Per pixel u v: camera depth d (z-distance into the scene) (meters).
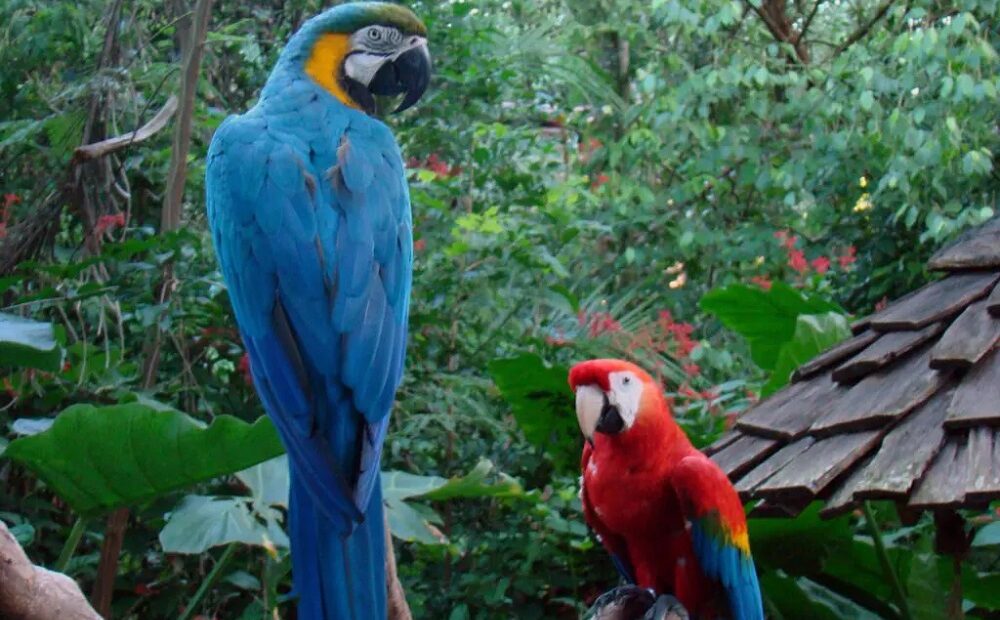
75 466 3.26
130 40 4.14
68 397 3.87
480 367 4.32
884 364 3.27
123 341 3.89
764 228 6.84
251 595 3.90
